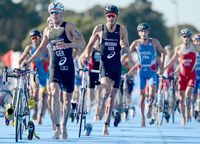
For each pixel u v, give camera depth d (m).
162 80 32.75
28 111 23.31
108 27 25.39
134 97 57.28
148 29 31.91
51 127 30.45
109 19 25.30
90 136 25.78
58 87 23.42
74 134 26.58
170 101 34.78
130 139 24.88
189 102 32.72
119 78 25.56
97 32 25.52
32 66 30.36
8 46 152.50
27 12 158.50
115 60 25.36
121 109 33.75
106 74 25.39
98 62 31.77
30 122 23.52
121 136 26.14
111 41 25.33
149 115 33.56
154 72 32.12
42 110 31.80
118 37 25.36
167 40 171.00
